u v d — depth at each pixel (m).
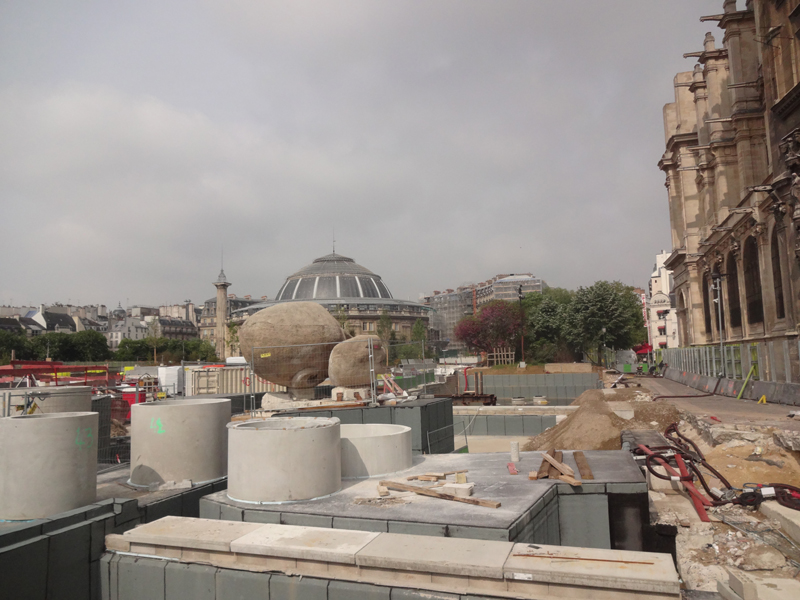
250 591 6.15
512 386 51.59
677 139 48.72
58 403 12.91
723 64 40.44
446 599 5.36
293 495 8.64
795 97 21.94
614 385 37.75
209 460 10.91
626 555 5.48
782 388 21.39
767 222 27.02
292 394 21.08
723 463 11.52
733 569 8.10
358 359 19.31
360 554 5.79
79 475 8.64
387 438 10.48
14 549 6.21
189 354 112.56
